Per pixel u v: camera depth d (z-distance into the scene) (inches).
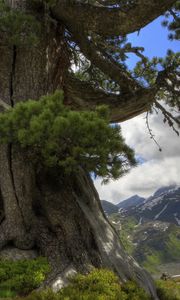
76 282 506.9
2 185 571.5
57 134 443.8
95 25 649.6
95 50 730.8
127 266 578.2
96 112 482.0
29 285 495.2
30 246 576.7
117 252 591.2
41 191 602.9
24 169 568.7
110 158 479.5
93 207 652.1
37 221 589.3
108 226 639.1
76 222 586.2
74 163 468.1
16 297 461.7
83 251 562.6
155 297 587.2
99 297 455.8
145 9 594.2
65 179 622.2
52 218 583.2
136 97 756.6
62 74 721.6
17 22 556.1
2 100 598.9
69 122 442.6
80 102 775.1
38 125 443.5
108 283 503.5
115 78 751.1
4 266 521.7
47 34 669.9
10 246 577.6
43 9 668.1
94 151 454.9
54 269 530.6
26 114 464.4
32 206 599.2
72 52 768.9
